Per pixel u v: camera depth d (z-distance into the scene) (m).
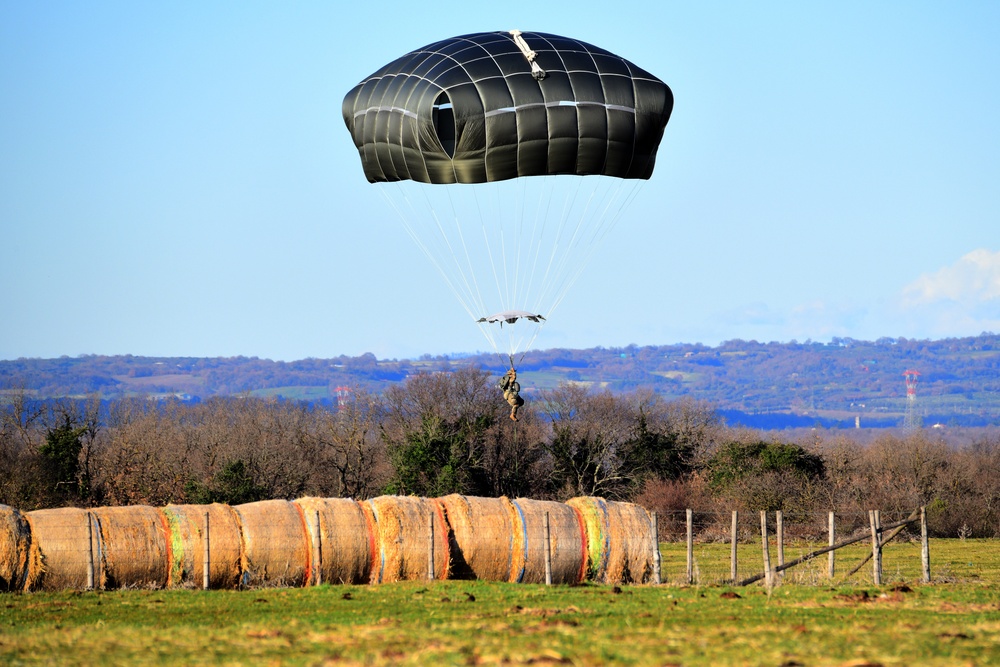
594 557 93.62
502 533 92.06
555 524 93.19
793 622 65.94
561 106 97.31
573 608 72.56
